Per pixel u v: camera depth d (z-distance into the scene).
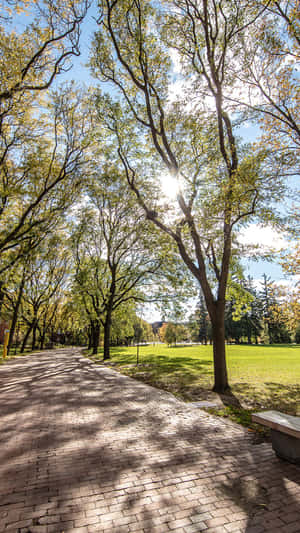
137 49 10.74
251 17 9.31
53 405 8.07
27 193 16.66
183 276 22.14
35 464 4.38
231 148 11.08
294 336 62.84
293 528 2.89
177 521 3.01
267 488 3.68
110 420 6.66
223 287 10.59
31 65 11.02
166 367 16.81
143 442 5.30
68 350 46.22
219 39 10.53
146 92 10.98
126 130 13.73
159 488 3.69
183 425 6.30
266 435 5.67
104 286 27.45
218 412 7.28
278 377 12.38
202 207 11.24
